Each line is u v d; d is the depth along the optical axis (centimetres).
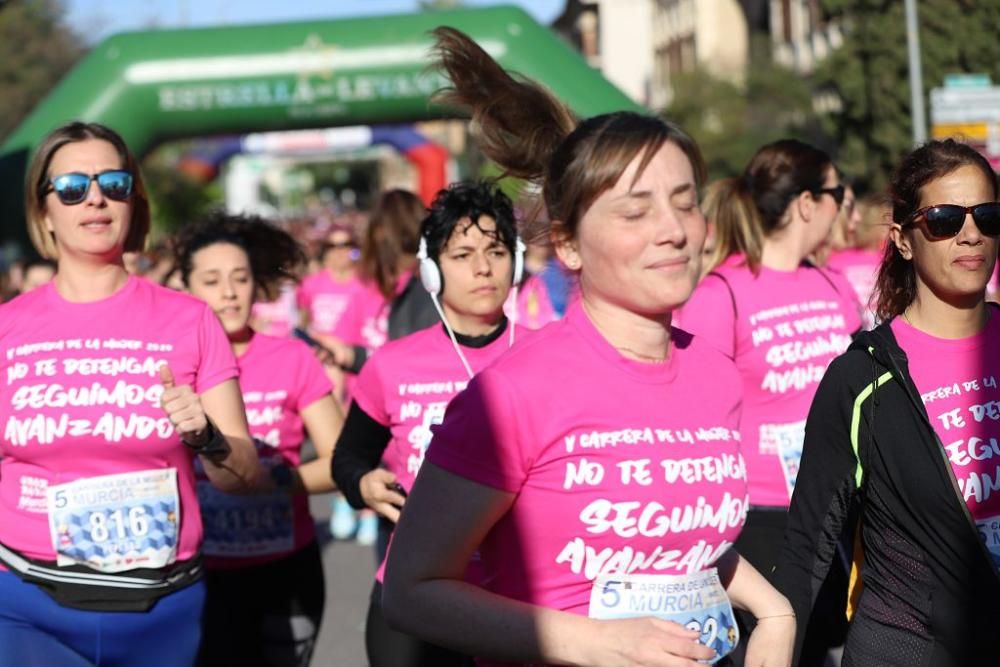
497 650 245
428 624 249
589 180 246
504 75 333
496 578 257
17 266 1191
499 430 246
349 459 459
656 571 255
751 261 492
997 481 326
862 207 941
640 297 247
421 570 249
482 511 247
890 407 324
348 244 1128
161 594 388
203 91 1473
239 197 4781
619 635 239
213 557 504
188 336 394
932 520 320
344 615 789
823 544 336
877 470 326
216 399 396
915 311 339
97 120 1461
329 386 533
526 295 736
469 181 443
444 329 455
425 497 250
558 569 251
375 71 1466
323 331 1127
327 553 972
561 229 258
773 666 280
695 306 486
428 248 443
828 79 1945
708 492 256
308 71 1470
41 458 381
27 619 383
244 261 528
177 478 391
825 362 490
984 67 1634
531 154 332
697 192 252
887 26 1856
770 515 479
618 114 253
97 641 383
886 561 329
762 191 493
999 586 317
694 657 237
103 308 389
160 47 1480
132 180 392
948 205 329
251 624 513
